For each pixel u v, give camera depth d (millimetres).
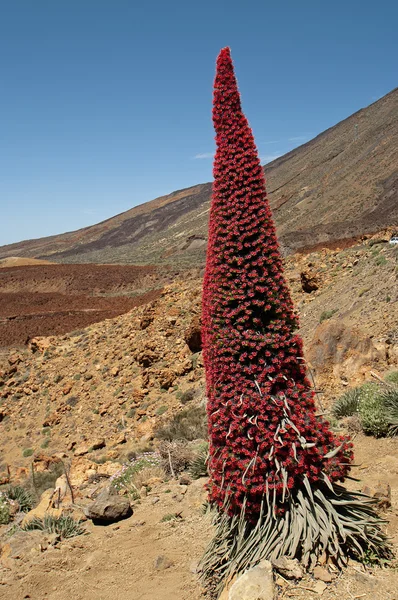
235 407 4293
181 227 185500
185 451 9719
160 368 20281
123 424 18016
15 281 85000
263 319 4418
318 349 12086
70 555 6258
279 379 4316
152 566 5543
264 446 4180
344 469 4461
